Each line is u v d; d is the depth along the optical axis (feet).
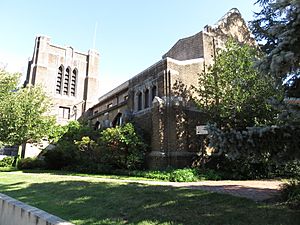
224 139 16.40
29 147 102.27
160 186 30.09
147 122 59.82
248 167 45.44
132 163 53.26
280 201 21.39
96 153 59.06
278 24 15.90
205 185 33.50
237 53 51.01
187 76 60.13
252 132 16.34
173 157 52.11
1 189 32.40
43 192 28.81
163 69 58.23
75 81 131.13
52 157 74.69
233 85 47.93
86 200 23.95
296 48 14.79
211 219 17.40
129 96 70.28
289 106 17.49
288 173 42.55
